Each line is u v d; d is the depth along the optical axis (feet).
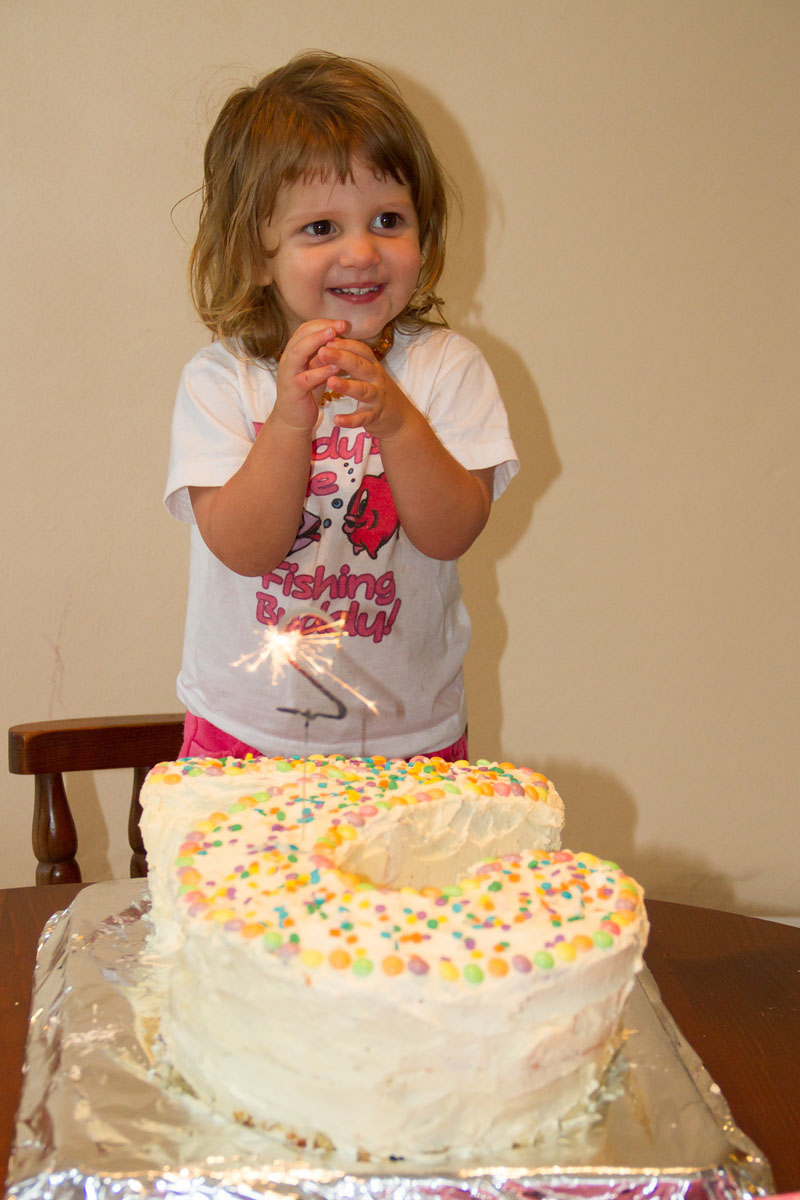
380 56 6.66
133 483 6.92
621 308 7.14
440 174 4.80
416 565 4.84
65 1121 2.61
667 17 6.83
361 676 4.83
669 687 7.68
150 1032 3.02
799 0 6.92
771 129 7.06
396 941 2.67
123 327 6.72
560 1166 2.50
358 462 4.66
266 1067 2.62
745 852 7.95
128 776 7.30
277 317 4.83
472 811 3.52
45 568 6.93
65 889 4.30
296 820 3.31
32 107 6.39
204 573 4.99
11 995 3.49
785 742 7.86
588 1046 2.71
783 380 7.39
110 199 6.56
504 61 6.75
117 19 6.39
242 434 4.62
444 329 5.17
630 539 7.45
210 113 6.54
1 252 6.51
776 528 7.57
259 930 2.65
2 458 6.75
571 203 6.97
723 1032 3.36
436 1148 2.61
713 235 7.14
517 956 2.62
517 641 7.48
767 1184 2.52
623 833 7.82
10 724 7.06
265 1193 2.39
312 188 4.17
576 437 7.26
